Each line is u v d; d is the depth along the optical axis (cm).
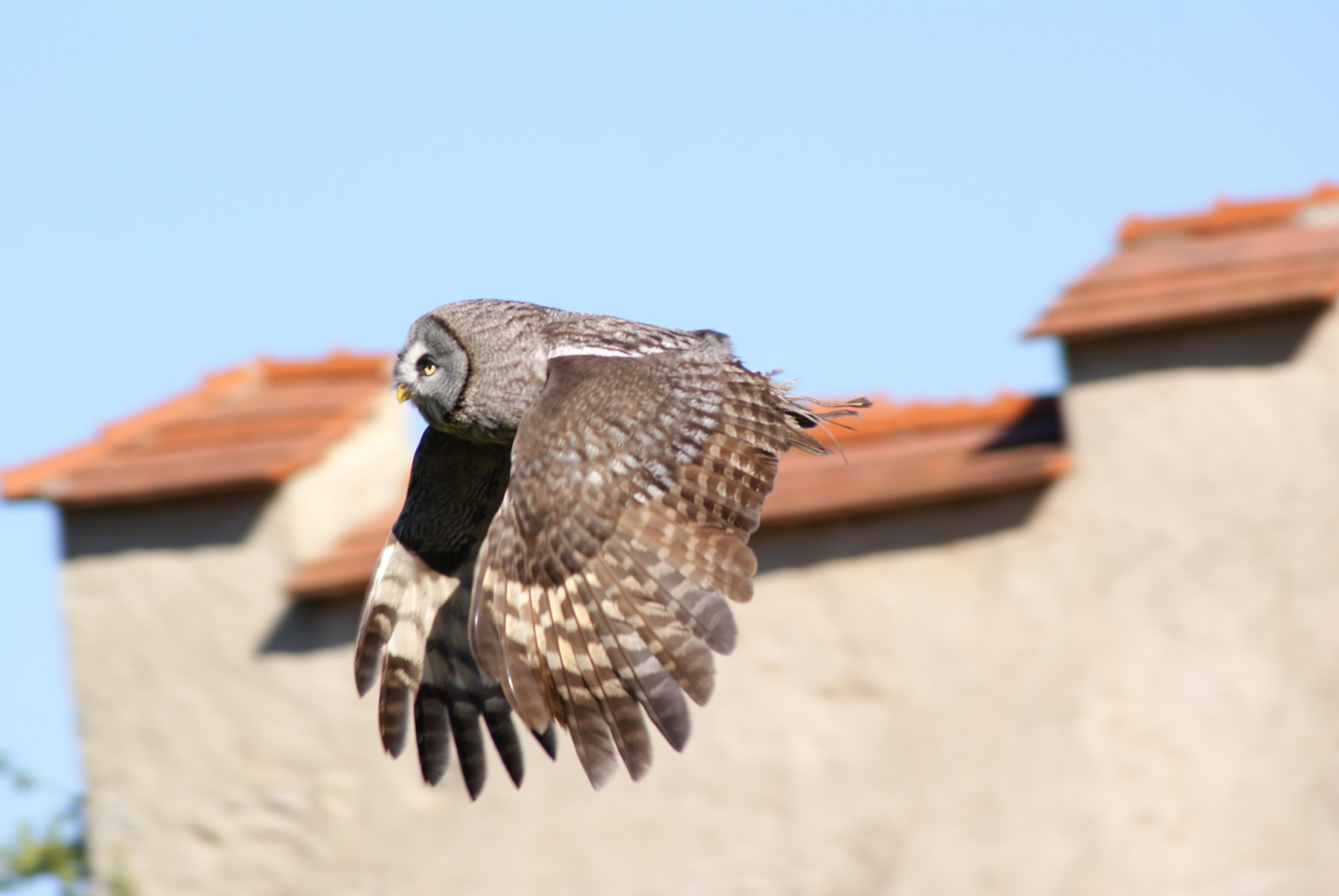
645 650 757
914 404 1658
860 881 1430
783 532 1491
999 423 1595
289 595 1543
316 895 1520
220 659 1559
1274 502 1402
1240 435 1416
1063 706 1414
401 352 934
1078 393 1448
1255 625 1396
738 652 1482
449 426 931
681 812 1473
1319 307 1399
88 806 1560
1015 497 1450
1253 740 1384
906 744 1443
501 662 764
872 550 1472
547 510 777
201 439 1612
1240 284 1411
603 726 752
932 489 1446
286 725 1544
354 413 1619
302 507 1569
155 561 1577
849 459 1535
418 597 959
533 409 807
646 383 808
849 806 1446
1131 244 1555
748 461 793
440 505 969
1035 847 1400
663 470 785
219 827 1544
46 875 1563
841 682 1464
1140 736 1400
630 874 1474
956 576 1457
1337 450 1392
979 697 1433
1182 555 1414
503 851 1499
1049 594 1434
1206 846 1378
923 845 1422
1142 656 1409
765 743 1469
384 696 949
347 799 1530
